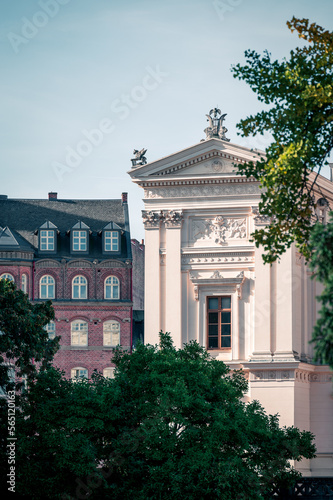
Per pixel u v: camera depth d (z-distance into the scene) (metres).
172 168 78.62
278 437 61.06
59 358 101.00
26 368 63.81
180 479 56.06
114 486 57.56
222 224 78.50
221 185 78.31
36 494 57.94
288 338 76.00
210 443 56.94
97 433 59.00
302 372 76.88
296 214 48.81
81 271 102.81
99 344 101.56
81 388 59.12
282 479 60.56
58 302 101.56
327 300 35.28
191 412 58.62
